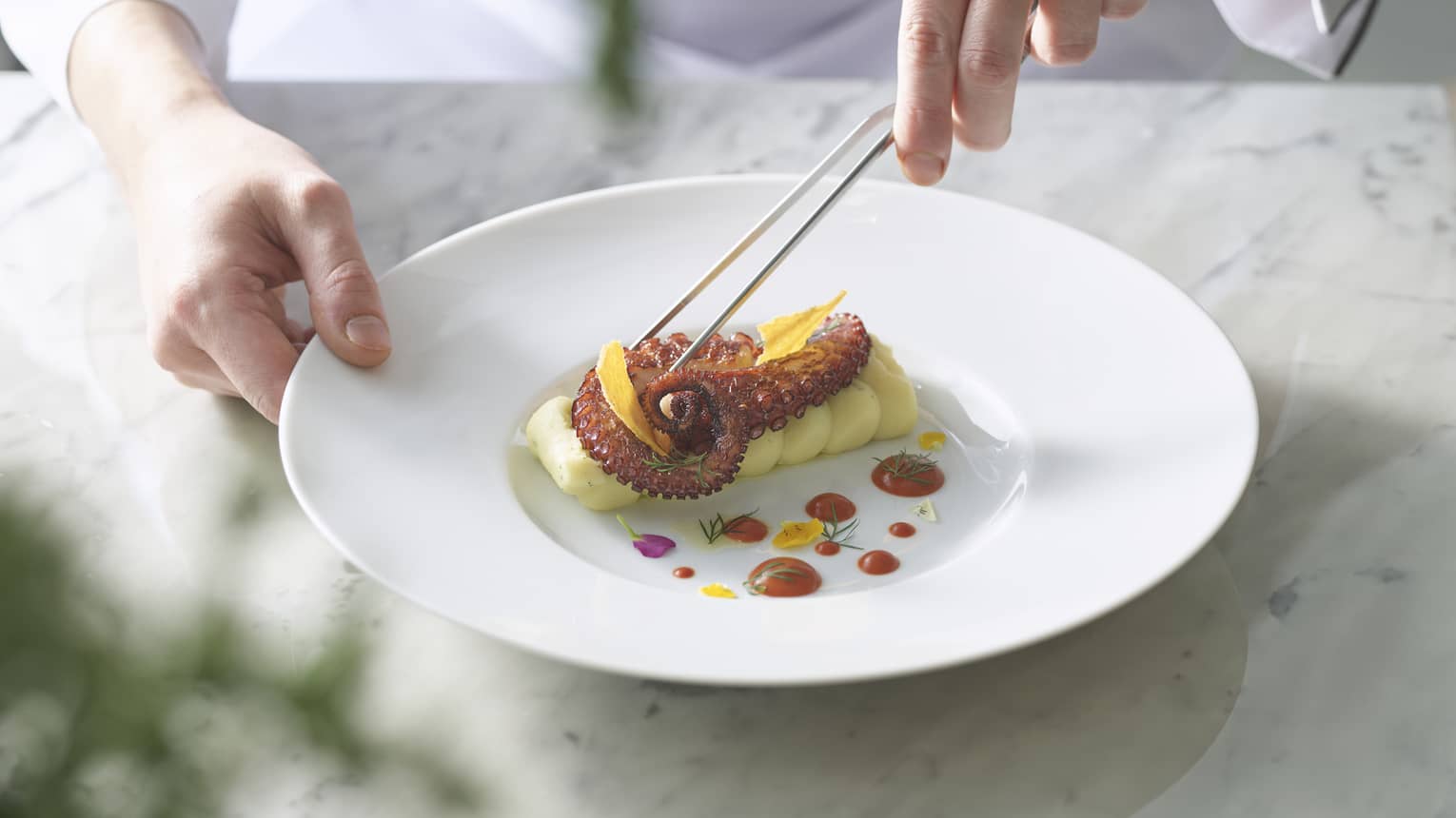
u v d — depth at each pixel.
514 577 0.54
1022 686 0.53
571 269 0.68
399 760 0.19
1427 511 0.59
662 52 0.92
